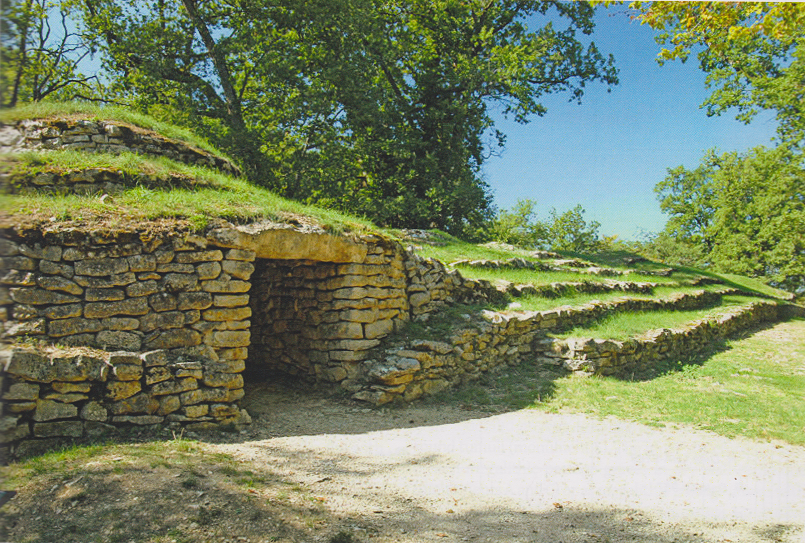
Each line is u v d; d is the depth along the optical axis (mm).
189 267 5734
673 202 47906
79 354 4727
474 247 15898
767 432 6453
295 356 8367
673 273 22438
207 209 6355
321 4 19031
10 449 4156
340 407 7090
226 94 19266
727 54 21000
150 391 5031
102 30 18938
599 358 9492
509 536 3699
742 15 9844
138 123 9445
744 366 11164
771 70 22406
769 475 5137
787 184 28938
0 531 2555
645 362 10648
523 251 17438
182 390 5246
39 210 5402
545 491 4559
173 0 19984
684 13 10062
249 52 18984
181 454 4453
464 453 5500
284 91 18672
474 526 3824
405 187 21891
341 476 4562
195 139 10281
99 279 5191
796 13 8758
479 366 8773
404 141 21766
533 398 7957
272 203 7543
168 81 18656
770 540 3820
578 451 5707
